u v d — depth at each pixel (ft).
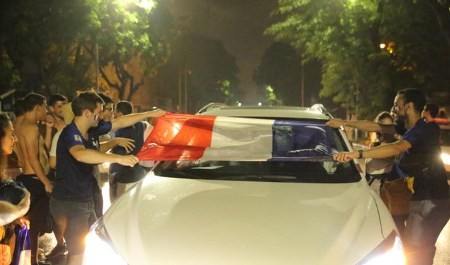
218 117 16.79
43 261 21.07
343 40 89.71
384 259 11.56
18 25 55.77
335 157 15.58
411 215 17.57
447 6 63.57
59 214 16.71
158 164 16.97
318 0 89.35
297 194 14.05
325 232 12.05
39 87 76.13
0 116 13.43
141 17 84.53
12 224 13.42
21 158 19.67
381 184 20.85
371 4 83.25
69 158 16.43
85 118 16.44
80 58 78.18
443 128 48.52
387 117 24.93
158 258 11.30
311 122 17.29
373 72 92.53
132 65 142.41
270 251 11.35
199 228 12.14
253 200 13.57
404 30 77.61
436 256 23.30
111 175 23.09
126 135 22.38
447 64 77.97
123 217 13.00
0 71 54.29
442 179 17.35
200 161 16.79
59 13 58.13
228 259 11.14
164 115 17.24
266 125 16.87
